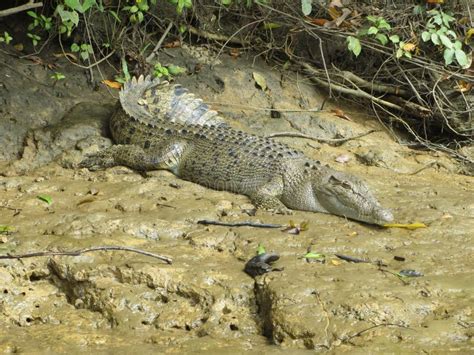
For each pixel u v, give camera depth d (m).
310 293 6.16
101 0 10.33
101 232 7.25
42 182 8.45
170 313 6.29
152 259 6.74
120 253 6.83
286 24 11.48
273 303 6.10
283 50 11.63
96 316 6.38
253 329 6.13
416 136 11.01
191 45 11.61
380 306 5.95
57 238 7.08
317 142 10.42
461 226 7.57
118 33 11.01
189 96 10.11
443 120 11.38
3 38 10.12
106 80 10.70
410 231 7.54
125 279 6.55
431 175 9.79
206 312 6.26
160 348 5.86
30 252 6.84
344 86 11.51
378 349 5.57
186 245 7.11
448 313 5.95
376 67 11.79
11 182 8.39
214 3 11.78
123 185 8.43
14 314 6.41
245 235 7.25
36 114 9.81
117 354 5.76
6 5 11.18
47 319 6.40
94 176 8.76
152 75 10.82
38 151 9.21
